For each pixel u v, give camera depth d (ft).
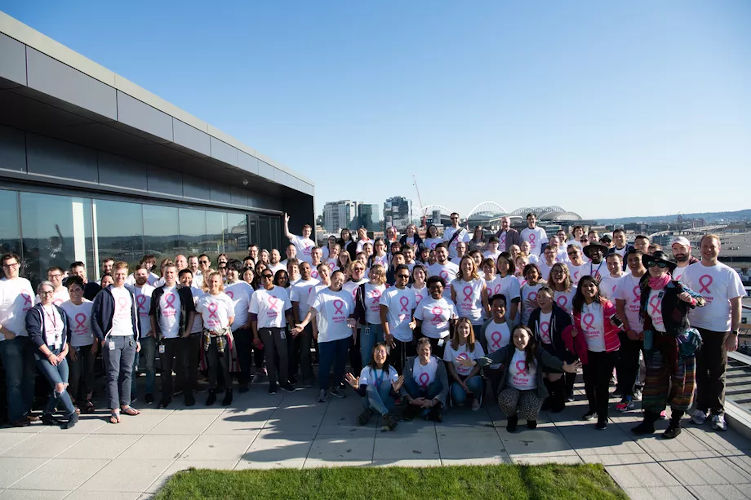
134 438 16.30
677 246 17.03
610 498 11.66
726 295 15.58
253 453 14.85
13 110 20.36
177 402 20.26
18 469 14.06
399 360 19.86
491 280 21.04
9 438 16.46
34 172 24.38
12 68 16.84
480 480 12.68
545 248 23.98
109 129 24.23
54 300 19.86
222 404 19.72
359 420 17.08
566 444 15.02
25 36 17.40
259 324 20.99
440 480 12.69
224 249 50.60
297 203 71.61
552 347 17.13
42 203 25.35
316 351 26.04
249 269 23.68
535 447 14.84
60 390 17.24
